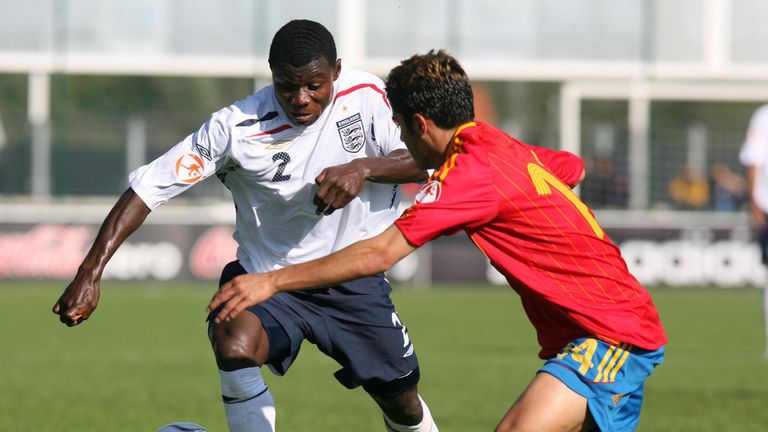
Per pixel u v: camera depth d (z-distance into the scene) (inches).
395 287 2893.7
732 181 2987.2
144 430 1097.4
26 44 3070.9
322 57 730.8
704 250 2866.6
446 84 665.6
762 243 1710.1
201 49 3166.8
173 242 2797.7
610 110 3356.3
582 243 657.0
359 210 812.6
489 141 664.4
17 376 1492.4
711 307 2512.3
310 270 620.4
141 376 1498.5
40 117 3051.2
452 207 633.0
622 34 3253.0
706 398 1336.1
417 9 3211.1
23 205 2883.9
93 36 3142.2
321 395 1360.7
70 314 717.9
